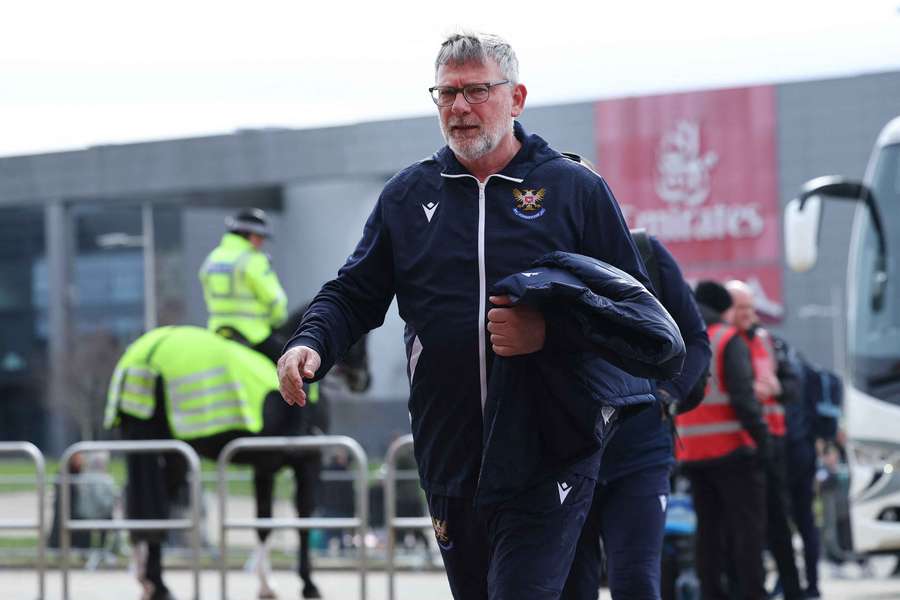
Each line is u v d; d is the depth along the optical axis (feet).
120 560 126.62
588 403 38.17
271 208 508.53
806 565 95.40
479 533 40.09
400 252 40.04
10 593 102.27
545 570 38.52
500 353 37.73
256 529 90.68
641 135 424.46
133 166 506.89
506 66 39.40
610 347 36.99
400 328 447.83
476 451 39.40
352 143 473.67
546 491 38.70
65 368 470.80
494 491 38.40
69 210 547.90
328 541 139.23
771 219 420.36
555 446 38.55
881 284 97.96
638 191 426.92
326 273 500.74
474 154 39.17
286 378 38.83
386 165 469.57
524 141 40.19
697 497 76.59
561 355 38.06
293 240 506.07
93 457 154.30
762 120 419.74
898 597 96.58
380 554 135.44
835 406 98.99
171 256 607.78
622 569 51.52
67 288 552.00
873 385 95.09
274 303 92.63
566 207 39.37
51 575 120.88
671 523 82.38
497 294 37.60
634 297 37.27
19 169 526.16
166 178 502.38
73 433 524.11
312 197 502.38
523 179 39.52
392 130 469.16
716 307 76.02
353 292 40.98
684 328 55.83
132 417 91.66
